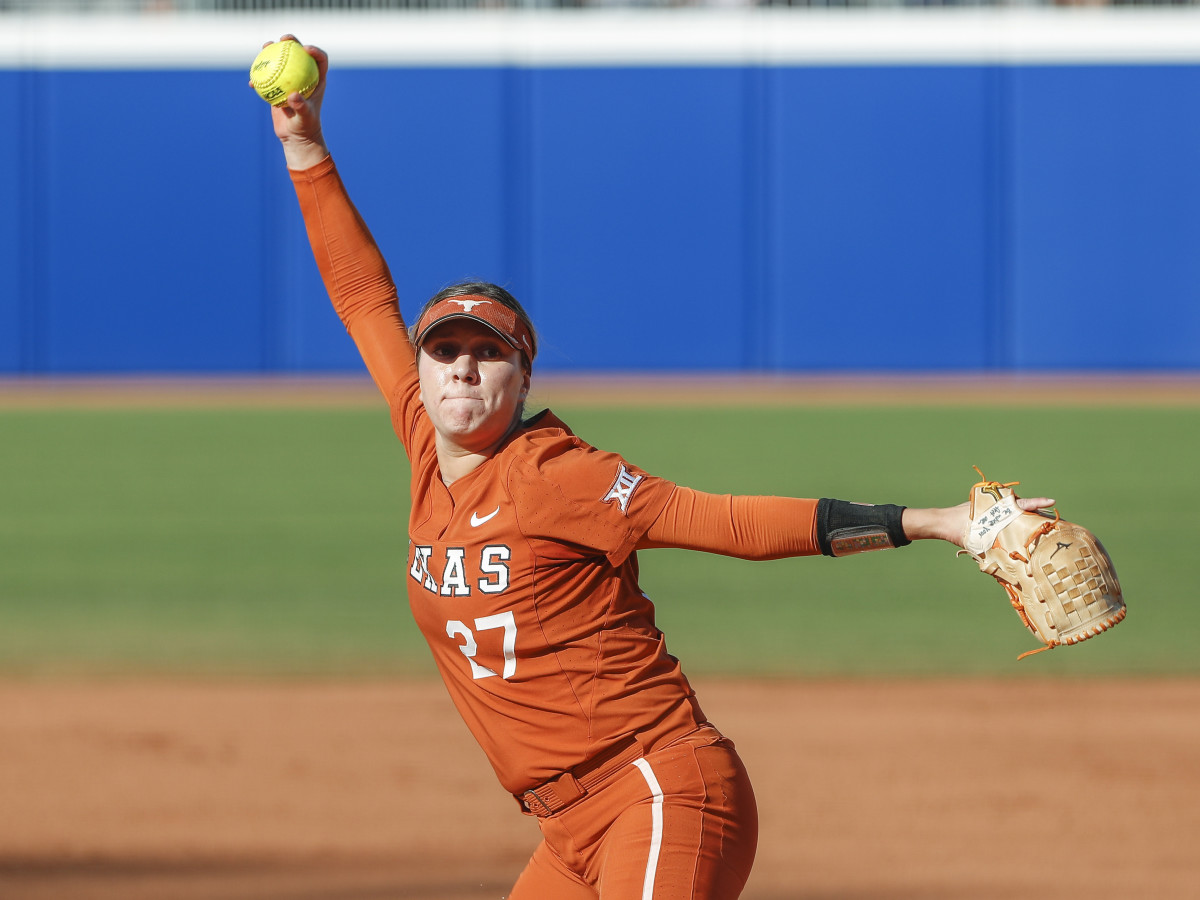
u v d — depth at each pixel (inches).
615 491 404.8
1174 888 716.7
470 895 709.9
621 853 408.8
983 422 3075.8
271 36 4138.8
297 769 938.7
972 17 4072.3
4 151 4146.2
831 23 4101.9
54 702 1112.2
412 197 4190.5
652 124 4156.0
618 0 4175.7
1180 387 3858.3
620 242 4188.0
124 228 4173.2
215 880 730.2
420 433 453.1
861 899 701.3
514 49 4156.0
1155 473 2367.1
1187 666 1232.2
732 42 4126.5
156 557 1759.4
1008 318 4126.5
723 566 1768.0
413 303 4207.7
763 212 4158.5
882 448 2645.2
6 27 4121.6
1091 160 4067.4
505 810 855.7
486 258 4207.7
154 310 4192.9
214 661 1248.8
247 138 4163.4
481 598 414.6
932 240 4121.6
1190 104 4030.5
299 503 2192.4
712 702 1114.7
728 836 412.8
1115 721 1057.5
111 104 4146.2
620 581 420.5
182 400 3705.7
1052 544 390.9
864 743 996.6
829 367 4173.2
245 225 4178.2
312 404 3607.3
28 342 4185.5
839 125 4121.6
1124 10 4033.0
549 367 4227.4
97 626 1390.3
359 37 4151.1
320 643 1316.4
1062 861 757.9
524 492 406.6
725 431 2906.0
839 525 399.9
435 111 4170.8
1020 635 1362.0
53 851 776.9
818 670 1216.8
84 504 2186.3
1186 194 4055.1
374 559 1748.3
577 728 419.5
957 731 1031.0
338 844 790.5
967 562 1782.7
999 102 4082.2
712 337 4192.9
